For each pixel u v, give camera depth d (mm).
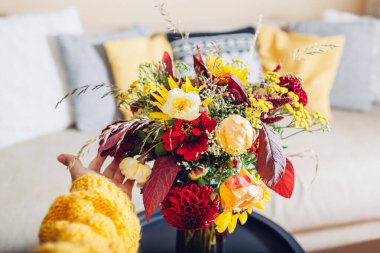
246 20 2051
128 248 624
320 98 1595
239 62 787
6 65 1468
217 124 668
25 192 1187
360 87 1701
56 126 1571
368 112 1739
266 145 664
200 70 748
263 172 657
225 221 701
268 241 1010
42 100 1529
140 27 1746
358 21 1739
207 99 680
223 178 726
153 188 667
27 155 1389
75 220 584
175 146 667
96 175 693
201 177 717
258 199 658
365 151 1393
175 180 733
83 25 1873
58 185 1217
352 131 1536
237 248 986
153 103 687
